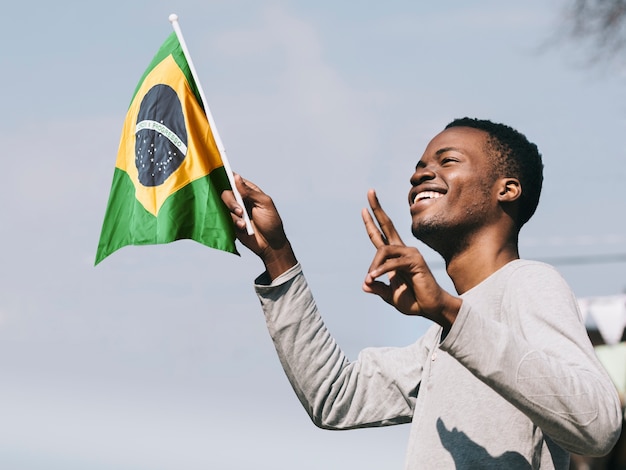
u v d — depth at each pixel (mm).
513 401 2754
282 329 3520
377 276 2746
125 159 3707
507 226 3334
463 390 3119
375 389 3543
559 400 2732
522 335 2990
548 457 3057
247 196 3516
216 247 3559
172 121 3670
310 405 3555
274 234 3518
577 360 2836
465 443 3070
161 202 3613
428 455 3125
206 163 3639
